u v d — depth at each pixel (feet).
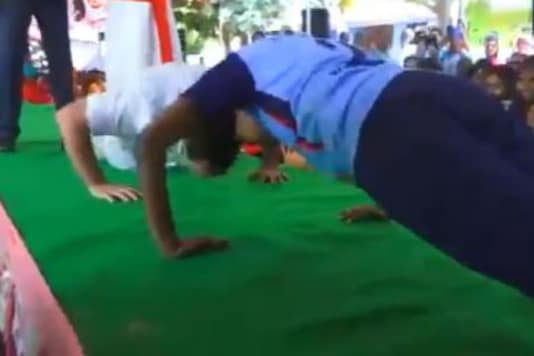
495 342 3.37
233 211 5.90
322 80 4.05
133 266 4.49
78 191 6.52
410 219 3.50
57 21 9.27
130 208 5.88
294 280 4.24
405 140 3.54
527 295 3.25
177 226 5.40
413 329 3.51
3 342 4.54
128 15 7.79
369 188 3.72
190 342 3.38
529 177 3.36
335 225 5.43
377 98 3.74
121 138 6.79
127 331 3.50
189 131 4.54
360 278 4.25
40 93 13.37
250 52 4.48
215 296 3.98
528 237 3.09
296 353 3.26
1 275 4.98
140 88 6.14
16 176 7.25
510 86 6.91
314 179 7.11
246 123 4.58
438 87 3.69
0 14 8.70
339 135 3.87
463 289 4.06
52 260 4.59
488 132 3.61
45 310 3.79
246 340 3.40
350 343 3.36
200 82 4.55
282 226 5.42
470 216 3.26
